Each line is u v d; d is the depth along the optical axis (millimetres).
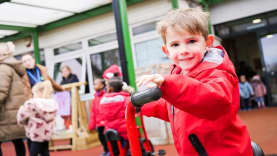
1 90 2967
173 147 4172
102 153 4305
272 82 8992
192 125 985
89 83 7254
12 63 3129
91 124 4328
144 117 4770
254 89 9219
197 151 977
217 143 963
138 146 919
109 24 6953
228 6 8133
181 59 939
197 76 933
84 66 7324
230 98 823
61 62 7617
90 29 7195
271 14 7910
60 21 7000
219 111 815
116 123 3084
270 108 8625
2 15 5910
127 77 4312
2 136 3047
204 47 988
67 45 7555
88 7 6441
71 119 5562
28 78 3824
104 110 3152
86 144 5289
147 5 6418
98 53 7164
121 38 4367
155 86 799
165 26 954
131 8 6586
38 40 7852
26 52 8125
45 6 5766
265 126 5012
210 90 780
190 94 779
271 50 8758
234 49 11992
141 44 6504
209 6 8305
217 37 8133
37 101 3002
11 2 5230
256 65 13148
